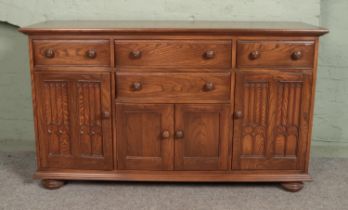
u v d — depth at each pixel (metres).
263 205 2.43
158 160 2.53
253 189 2.61
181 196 2.52
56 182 2.57
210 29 2.32
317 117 3.09
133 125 2.48
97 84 2.43
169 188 2.61
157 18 2.93
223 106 2.45
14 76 3.06
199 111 2.45
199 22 2.76
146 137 2.50
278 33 2.33
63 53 2.38
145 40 2.36
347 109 3.07
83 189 2.59
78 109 2.47
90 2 2.91
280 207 2.40
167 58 2.38
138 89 2.42
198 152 2.51
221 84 2.41
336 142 3.13
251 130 2.48
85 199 2.48
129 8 2.92
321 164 2.94
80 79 2.42
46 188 2.59
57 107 2.47
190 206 2.41
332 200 2.48
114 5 2.91
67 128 2.50
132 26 2.42
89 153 2.53
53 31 2.33
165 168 2.54
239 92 2.43
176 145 2.50
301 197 2.52
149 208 2.38
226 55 2.38
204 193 2.55
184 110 2.45
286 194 2.55
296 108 2.46
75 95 2.45
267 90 2.43
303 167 2.54
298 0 2.88
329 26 2.95
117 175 2.54
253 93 2.43
